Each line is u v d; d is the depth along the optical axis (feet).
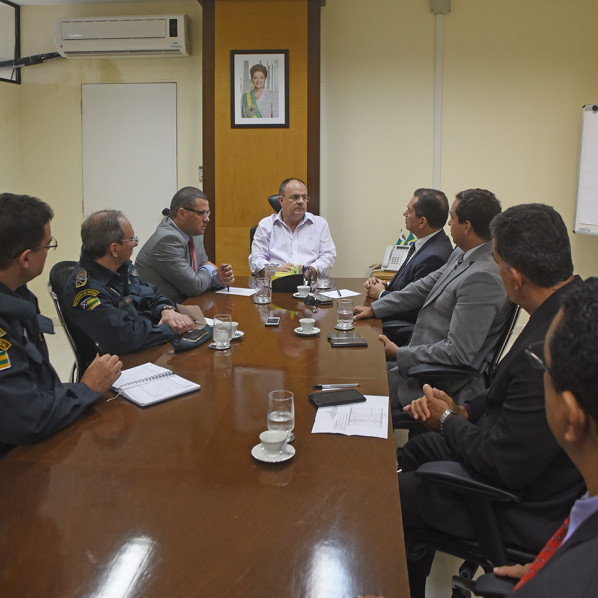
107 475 4.15
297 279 11.67
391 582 3.01
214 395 5.74
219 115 16.49
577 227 16.63
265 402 5.54
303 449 4.56
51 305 19.30
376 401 5.56
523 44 16.89
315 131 16.33
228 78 16.35
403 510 5.18
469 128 17.35
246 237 16.80
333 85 17.49
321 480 4.06
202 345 7.63
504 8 16.79
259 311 9.80
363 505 3.74
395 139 17.56
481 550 4.75
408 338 10.18
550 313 4.85
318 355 7.18
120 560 3.19
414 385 7.88
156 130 18.17
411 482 5.37
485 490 4.48
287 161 16.49
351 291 11.97
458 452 4.91
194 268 11.66
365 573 3.09
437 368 7.43
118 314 7.23
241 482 4.04
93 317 7.11
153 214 18.56
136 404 5.48
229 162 16.62
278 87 16.29
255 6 16.12
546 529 4.43
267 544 3.33
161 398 5.55
